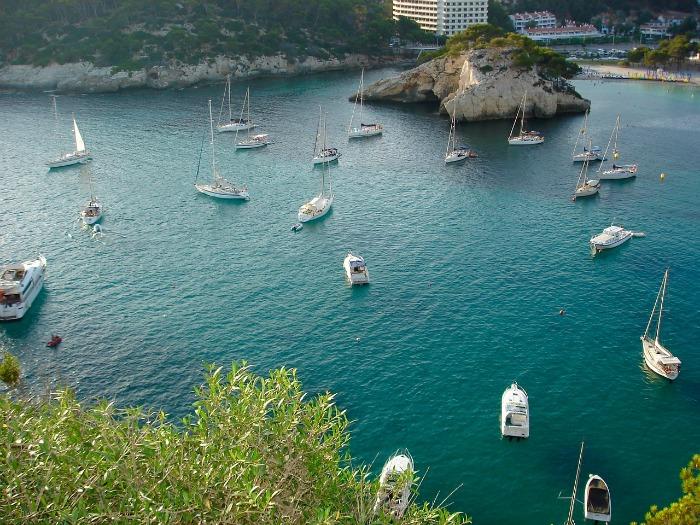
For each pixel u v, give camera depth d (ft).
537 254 334.85
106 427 88.84
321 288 299.17
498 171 474.90
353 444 202.28
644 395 225.76
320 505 88.94
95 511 81.41
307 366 240.73
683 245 345.92
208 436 93.71
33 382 230.89
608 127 602.85
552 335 260.83
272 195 425.69
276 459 89.92
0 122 605.73
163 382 231.09
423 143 556.51
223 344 254.68
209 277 310.45
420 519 100.01
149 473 85.25
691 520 110.32
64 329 264.72
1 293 273.54
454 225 374.22
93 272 314.35
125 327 266.16
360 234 362.12
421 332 262.67
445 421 212.43
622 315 275.80
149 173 465.06
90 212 376.07
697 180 452.76
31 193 422.82
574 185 443.73
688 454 199.82
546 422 212.23
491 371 238.07
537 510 179.32
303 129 596.70
